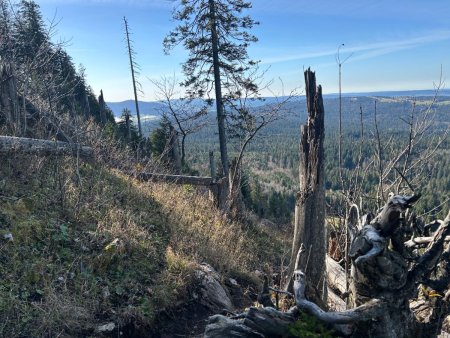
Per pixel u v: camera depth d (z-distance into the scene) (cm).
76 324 434
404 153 463
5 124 772
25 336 399
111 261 551
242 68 1582
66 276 493
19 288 450
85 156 870
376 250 275
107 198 738
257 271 800
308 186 482
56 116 901
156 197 888
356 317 290
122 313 475
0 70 782
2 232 502
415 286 316
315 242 481
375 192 479
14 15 927
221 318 347
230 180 1109
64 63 1889
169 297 542
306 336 301
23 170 666
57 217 596
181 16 1566
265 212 2595
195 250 710
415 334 331
